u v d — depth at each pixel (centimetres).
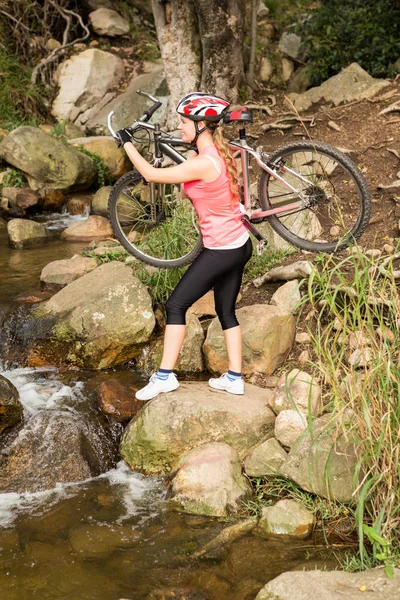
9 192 866
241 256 418
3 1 1141
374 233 564
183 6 902
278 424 412
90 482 422
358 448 376
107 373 513
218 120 398
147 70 1128
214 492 391
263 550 359
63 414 454
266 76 1059
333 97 867
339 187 622
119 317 516
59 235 774
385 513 354
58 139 970
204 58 923
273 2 1160
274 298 522
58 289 598
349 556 351
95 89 1089
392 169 655
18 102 1069
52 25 1193
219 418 424
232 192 406
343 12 967
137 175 505
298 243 513
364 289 388
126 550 360
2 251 714
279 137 816
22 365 527
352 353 447
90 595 329
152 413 431
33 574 343
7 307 559
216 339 495
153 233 571
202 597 328
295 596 304
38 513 392
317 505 385
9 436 444
